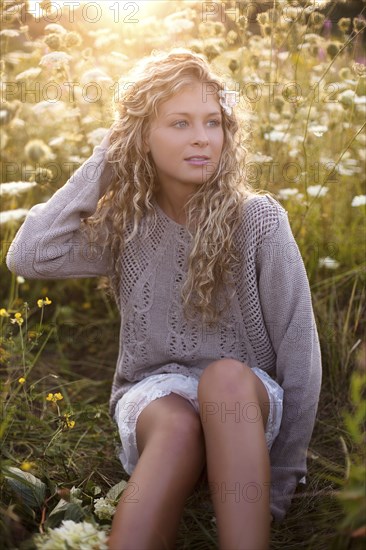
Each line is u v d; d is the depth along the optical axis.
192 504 1.92
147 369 2.05
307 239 3.00
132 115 1.84
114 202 1.98
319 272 2.98
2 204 3.28
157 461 1.57
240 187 1.92
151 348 1.99
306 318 1.86
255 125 3.00
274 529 1.82
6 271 3.26
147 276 1.94
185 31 3.08
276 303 1.86
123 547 1.44
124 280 1.98
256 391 1.70
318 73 3.23
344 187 3.13
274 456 1.94
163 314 1.95
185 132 1.78
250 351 1.95
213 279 1.83
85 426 2.40
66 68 2.75
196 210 1.86
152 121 1.82
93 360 3.03
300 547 1.70
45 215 1.95
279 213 1.85
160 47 3.06
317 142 3.03
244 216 1.86
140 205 1.93
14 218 2.60
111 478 2.12
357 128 3.01
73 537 1.52
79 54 3.10
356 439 1.47
